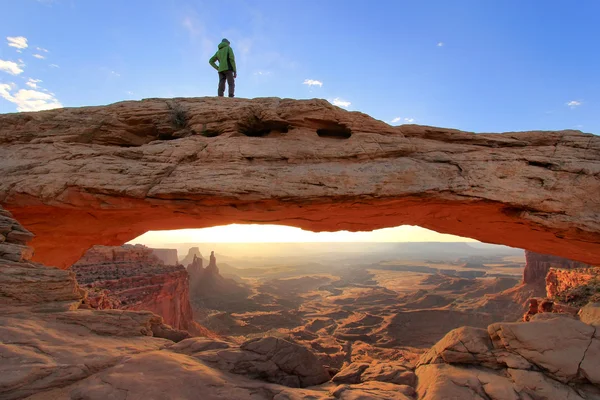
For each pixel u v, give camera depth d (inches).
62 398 241.8
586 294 1137.4
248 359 325.4
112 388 251.6
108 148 508.1
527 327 315.3
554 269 1641.2
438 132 518.6
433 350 355.9
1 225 410.6
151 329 400.5
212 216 533.3
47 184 463.5
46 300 370.9
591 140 490.9
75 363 272.7
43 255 612.7
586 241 487.8
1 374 240.7
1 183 466.6
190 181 463.2
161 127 540.1
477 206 491.5
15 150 506.9
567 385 281.0
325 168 476.7
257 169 472.7
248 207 493.0
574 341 298.5
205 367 303.3
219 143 498.0
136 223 581.3
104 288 1379.2
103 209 490.0
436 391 279.4
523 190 466.3
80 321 351.3
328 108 512.7
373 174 472.4
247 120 523.5
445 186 466.0
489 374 299.6
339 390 295.0
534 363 296.7
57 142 513.7
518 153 493.4
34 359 264.2
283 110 517.0
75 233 589.6
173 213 520.7
